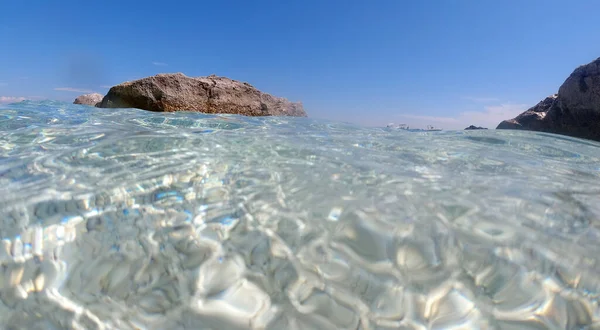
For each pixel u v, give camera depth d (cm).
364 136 316
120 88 519
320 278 87
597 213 123
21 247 92
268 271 89
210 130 299
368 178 158
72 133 235
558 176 177
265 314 76
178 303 78
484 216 117
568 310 78
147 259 92
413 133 359
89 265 88
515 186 153
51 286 81
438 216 117
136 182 139
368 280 86
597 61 380
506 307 78
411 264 92
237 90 594
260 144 233
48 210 111
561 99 420
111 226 106
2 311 73
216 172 158
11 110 344
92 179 140
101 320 73
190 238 102
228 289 83
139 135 240
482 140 308
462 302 79
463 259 94
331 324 74
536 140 316
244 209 120
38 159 164
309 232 106
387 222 112
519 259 94
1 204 112
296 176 157
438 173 173
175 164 167
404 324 74
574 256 96
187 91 546
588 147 296
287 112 654
